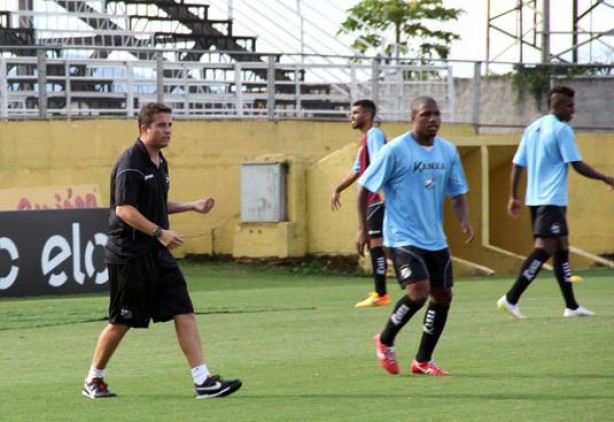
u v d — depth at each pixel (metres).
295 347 27.77
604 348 26.61
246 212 56.09
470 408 19.58
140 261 20.81
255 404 20.25
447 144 23.12
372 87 62.91
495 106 69.69
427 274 22.83
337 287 46.25
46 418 19.22
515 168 32.69
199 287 47.44
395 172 22.81
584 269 56.31
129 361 25.95
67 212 44.22
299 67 62.28
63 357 26.83
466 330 30.16
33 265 43.38
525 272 32.16
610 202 63.28
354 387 21.94
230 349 27.56
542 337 28.62
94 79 58.16
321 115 66.69
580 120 70.81
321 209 54.62
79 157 56.59
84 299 41.91
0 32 66.19
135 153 20.94
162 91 59.06
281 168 54.97
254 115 61.97
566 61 77.00
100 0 71.25
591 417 18.62
